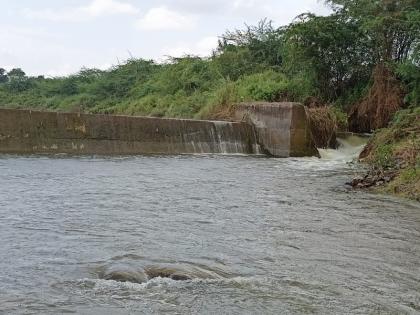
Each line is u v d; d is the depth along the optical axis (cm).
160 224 894
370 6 2444
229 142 2238
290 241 811
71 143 1927
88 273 630
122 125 2022
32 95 5772
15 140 1830
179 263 671
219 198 1155
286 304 554
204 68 3819
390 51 2497
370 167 1655
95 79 5441
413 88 2241
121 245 752
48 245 744
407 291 606
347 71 2719
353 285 620
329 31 2598
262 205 1089
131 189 1228
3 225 846
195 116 2992
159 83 4125
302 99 2697
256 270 663
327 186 1364
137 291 576
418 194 1191
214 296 568
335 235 855
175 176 1465
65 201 1059
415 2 2350
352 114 2578
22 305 533
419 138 1664
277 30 3253
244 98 2759
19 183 1244
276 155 2208
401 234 871
